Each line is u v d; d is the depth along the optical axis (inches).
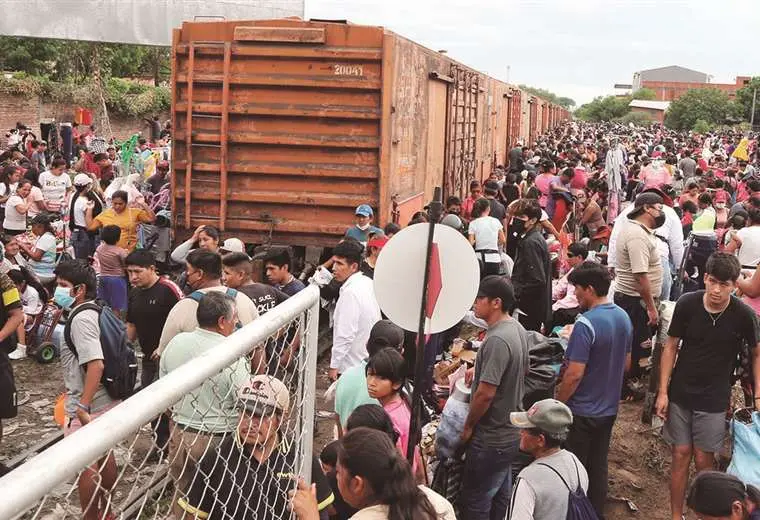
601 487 227.8
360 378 194.2
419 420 180.1
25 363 371.2
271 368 130.7
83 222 471.8
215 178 386.9
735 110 4138.8
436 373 276.8
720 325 218.5
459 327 367.2
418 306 177.3
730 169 809.5
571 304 371.6
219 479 110.1
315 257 419.5
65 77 1530.5
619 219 338.6
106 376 218.5
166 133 1376.7
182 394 82.7
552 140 1620.3
